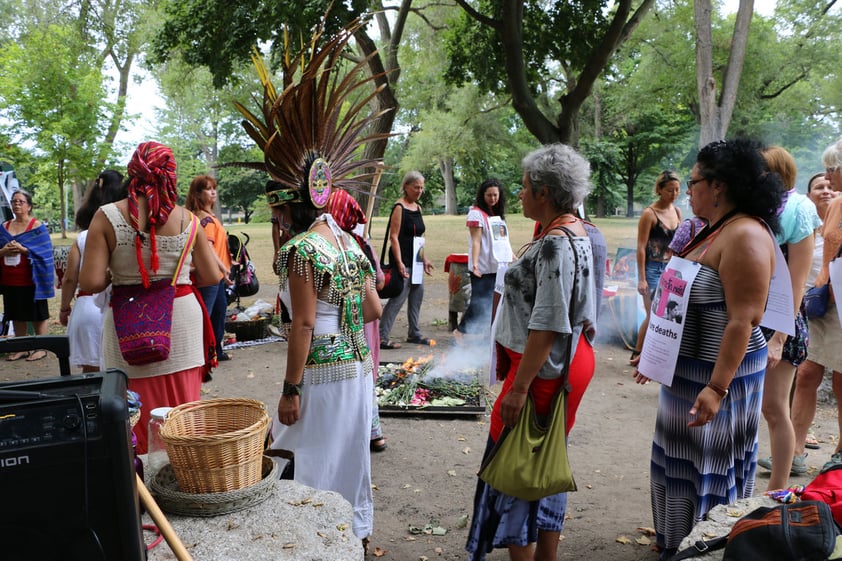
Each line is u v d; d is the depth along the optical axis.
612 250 18.69
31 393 1.46
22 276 7.18
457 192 66.38
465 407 5.39
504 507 2.62
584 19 14.82
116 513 1.47
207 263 3.34
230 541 2.04
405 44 23.05
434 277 14.59
